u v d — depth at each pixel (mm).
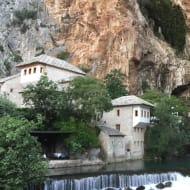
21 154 24547
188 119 68750
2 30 84375
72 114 47844
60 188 30000
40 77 50781
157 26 93938
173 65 87500
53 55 81562
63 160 41094
